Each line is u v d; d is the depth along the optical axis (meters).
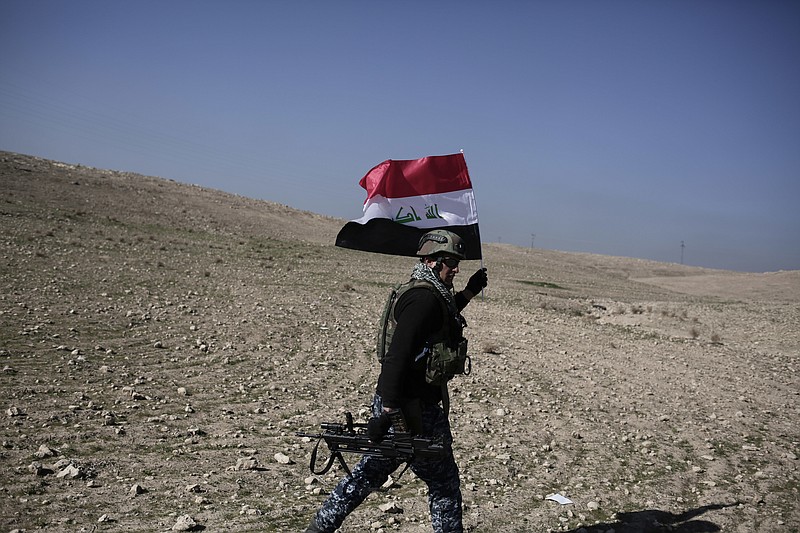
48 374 8.41
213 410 7.67
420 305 3.77
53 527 4.34
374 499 5.38
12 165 43.81
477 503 5.47
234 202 54.22
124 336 11.13
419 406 3.79
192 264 23.92
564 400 9.64
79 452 5.88
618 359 13.42
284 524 4.69
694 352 15.18
